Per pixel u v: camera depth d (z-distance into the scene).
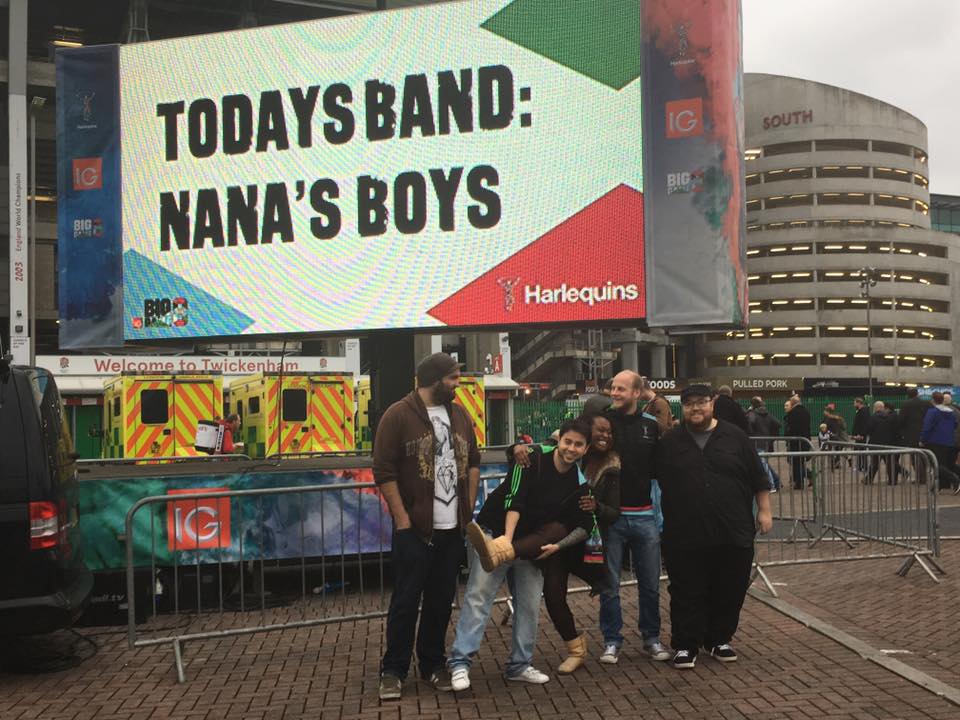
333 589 8.74
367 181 10.69
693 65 10.15
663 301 10.10
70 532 6.33
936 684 5.22
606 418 5.98
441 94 10.61
